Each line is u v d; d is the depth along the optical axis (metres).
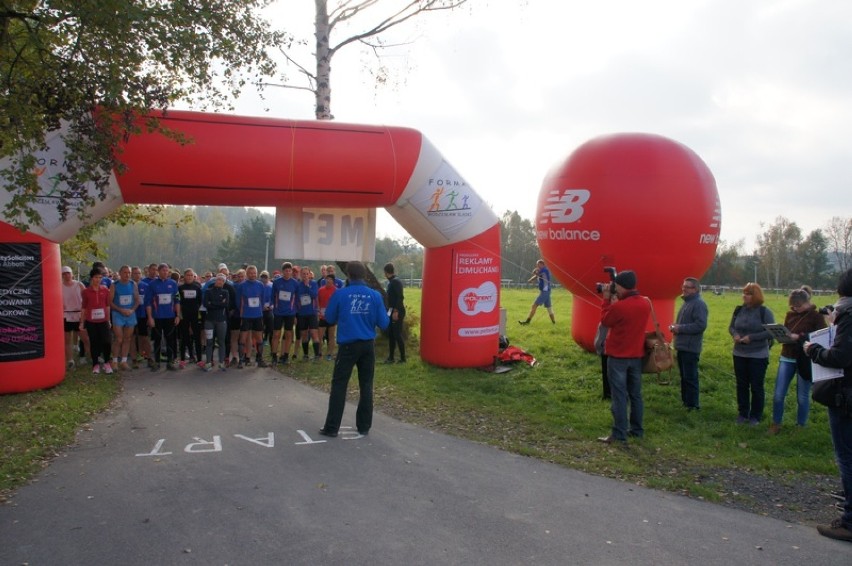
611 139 10.24
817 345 4.39
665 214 9.62
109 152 6.50
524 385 9.16
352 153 8.90
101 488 4.92
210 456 5.82
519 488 5.11
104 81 6.07
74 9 5.78
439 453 6.04
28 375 8.38
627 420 6.66
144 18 5.85
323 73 13.43
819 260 63.16
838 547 4.12
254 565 3.67
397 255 56.56
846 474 4.31
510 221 52.81
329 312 6.55
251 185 8.60
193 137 7.63
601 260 9.97
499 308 10.76
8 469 5.27
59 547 3.87
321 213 10.03
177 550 3.85
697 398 7.82
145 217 15.77
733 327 7.34
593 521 4.46
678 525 4.43
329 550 3.89
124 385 9.32
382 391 8.89
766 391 8.68
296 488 4.98
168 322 10.80
